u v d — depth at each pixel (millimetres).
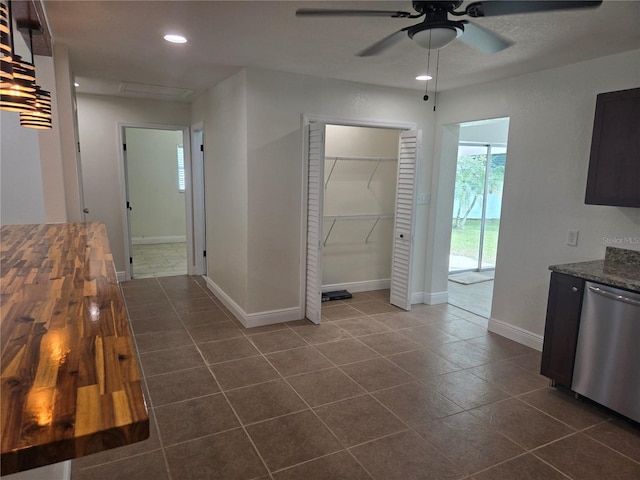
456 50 2979
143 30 2676
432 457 2227
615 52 2928
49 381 770
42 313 1120
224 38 2826
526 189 3637
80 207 3789
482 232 6578
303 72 3793
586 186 2986
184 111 5691
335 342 3719
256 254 3969
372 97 4273
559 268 2842
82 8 2314
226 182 4406
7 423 646
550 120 3422
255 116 3750
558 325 2875
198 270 6051
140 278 5836
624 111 2709
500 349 3625
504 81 3811
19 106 1760
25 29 2094
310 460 2189
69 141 3182
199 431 2416
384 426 2494
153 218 8547
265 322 4113
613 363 2543
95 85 4500
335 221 5066
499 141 6379
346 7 2277
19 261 1733
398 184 4570
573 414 2652
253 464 2152
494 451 2285
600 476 2111
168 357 3365
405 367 3262
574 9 1715
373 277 5441
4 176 3248
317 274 4059
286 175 3990
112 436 657
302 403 2727
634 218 2922
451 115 4457
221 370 3160
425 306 4816
